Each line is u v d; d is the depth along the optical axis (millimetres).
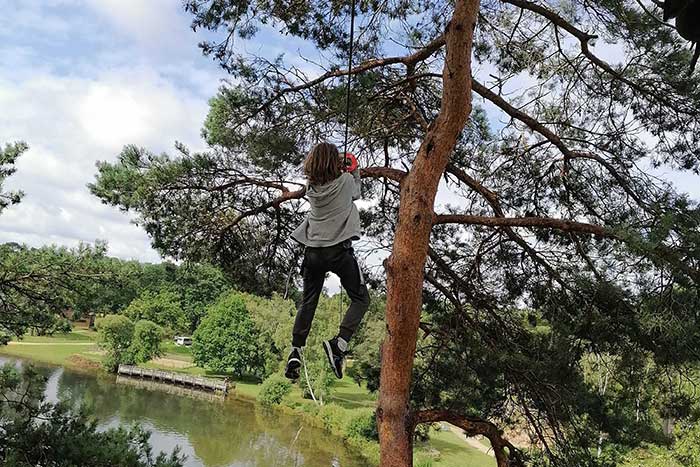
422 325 9383
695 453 12180
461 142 10039
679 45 7781
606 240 7910
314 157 4359
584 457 7875
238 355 61375
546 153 9484
